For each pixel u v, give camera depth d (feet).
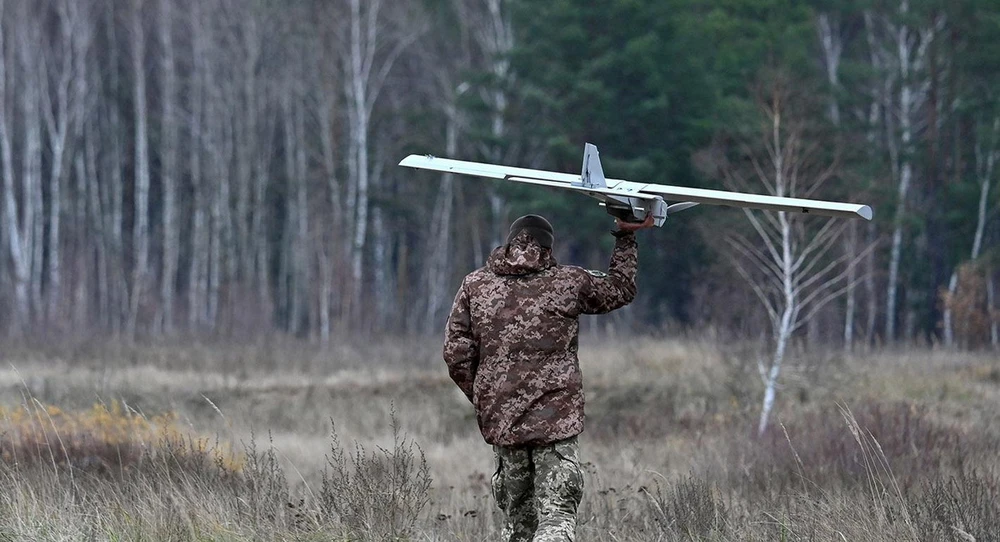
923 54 355.36
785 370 154.10
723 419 136.26
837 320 258.78
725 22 335.47
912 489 70.85
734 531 57.82
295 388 182.60
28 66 364.79
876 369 176.65
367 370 207.41
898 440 89.04
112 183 465.47
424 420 152.56
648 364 186.19
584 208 316.40
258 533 54.60
